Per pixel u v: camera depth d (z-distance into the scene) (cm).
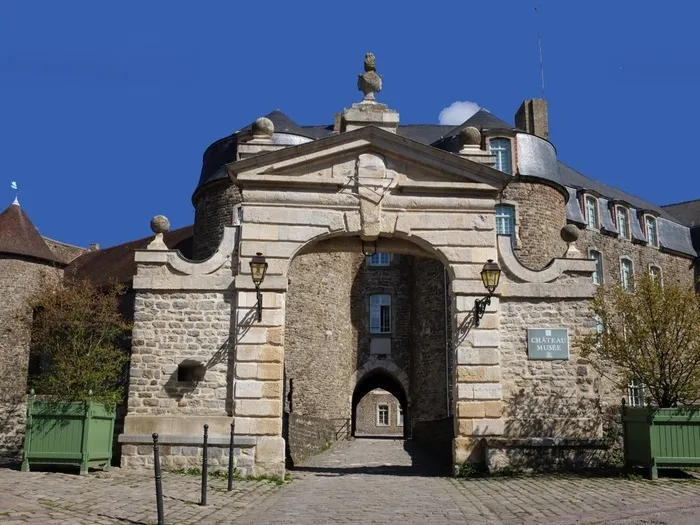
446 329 2623
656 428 1202
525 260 2400
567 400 1375
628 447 1280
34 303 1961
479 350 1382
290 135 2514
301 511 935
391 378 3120
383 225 1407
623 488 1101
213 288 1374
